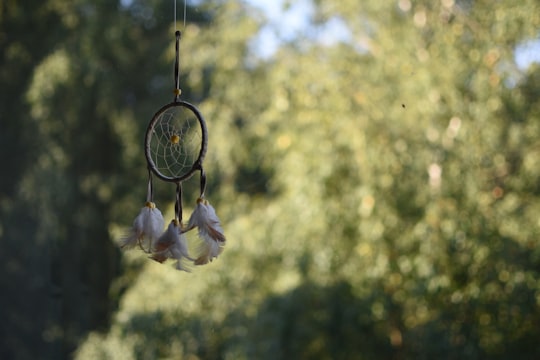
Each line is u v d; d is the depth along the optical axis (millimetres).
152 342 9445
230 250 8961
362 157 7816
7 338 13641
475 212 7590
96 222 13367
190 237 5406
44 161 12883
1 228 12914
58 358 13766
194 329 9219
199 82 10070
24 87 12953
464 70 7695
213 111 9766
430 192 7660
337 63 8312
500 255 7586
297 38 8883
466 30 7863
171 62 11344
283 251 8633
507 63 7688
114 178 13266
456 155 7605
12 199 13148
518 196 7840
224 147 9734
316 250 8227
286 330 8531
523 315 7496
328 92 8211
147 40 12992
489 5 7730
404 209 7859
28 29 12828
